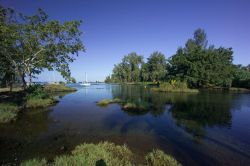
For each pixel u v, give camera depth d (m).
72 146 8.55
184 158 7.37
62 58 22.94
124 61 106.44
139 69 102.25
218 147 8.60
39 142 9.10
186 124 12.91
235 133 10.84
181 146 8.67
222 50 57.06
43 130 11.25
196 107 20.06
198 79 48.66
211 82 50.56
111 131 11.13
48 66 22.31
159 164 6.45
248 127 12.18
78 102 24.62
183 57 52.22
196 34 70.38
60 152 7.80
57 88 49.00
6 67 22.30
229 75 51.59
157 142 9.19
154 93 37.81
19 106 18.39
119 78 117.50
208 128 11.90
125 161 6.56
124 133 10.73
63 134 10.47
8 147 8.41
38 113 16.78
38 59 22.59
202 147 8.57
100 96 33.06
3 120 13.23
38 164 5.87
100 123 13.10
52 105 21.75
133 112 17.31
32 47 21.28
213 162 7.04
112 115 15.95
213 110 18.30
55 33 20.89
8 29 16.89
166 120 14.08
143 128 11.84
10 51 19.98
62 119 14.37
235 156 7.61
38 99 21.58
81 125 12.53
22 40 20.12
